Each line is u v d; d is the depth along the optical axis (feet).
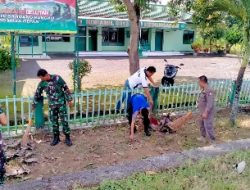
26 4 26.50
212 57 99.30
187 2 35.24
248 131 27.17
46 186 15.72
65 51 93.97
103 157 20.85
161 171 18.16
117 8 45.88
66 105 22.47
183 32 111.75
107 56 90.94
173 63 79.30
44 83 21.58
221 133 26.35
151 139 24.34
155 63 78.07
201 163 18.89
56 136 22.44
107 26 94.99
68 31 28.35
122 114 28.17
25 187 15.52
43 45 89.40
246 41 26.30
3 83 45.34
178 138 24.79
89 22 89.61
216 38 104.83
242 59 27.09
